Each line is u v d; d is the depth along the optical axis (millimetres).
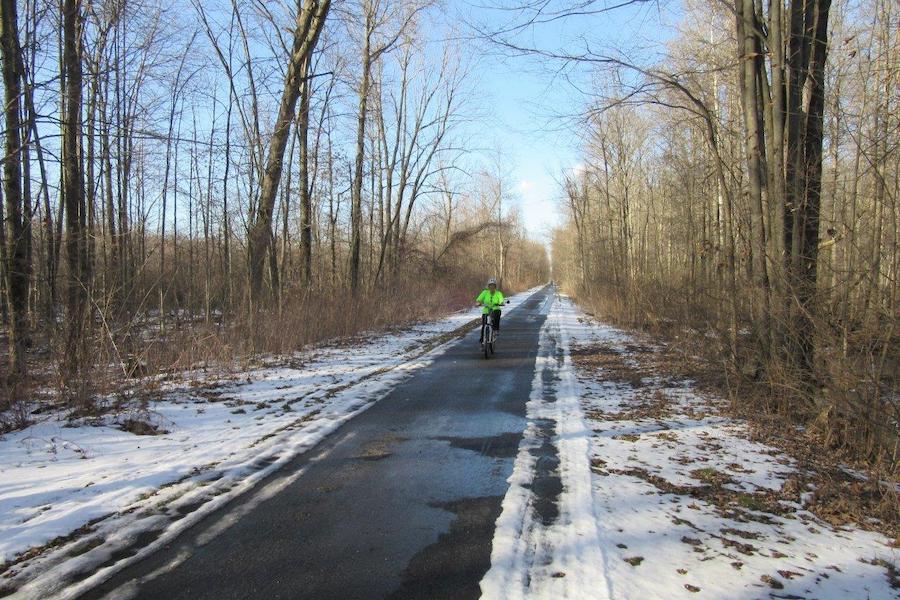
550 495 4652
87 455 5570
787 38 7625
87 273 9336
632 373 10672
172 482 4883
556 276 132375
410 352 13781
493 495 4648
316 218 26438
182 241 26141
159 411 7359
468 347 14898
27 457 5453
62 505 4332
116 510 4273
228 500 4512
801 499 4672
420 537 3883
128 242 14000
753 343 7734
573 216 44875
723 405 7902
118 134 10164
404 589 3221
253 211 15281
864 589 3287
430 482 4957
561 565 3486
